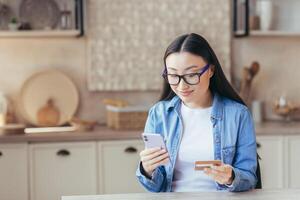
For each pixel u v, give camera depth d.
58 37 3.82
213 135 2.05
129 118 3.52
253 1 3.99
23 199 3.30
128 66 3.84
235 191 1.89
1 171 3.28
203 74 1.94
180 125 2.09
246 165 2.00
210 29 3.87
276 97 4.06
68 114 3.84
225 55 3.90
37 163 3.30
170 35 3.84
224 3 3.87
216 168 1.84
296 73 4.07
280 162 3.49
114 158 3.37
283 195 1.84
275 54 4.05
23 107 3.78
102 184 3.36
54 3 3.77
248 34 3.74
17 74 3.80
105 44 3.81
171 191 2.05
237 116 2.05
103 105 3.91
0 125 3.63
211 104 2.12
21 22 3.71
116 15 3.80
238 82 3.99
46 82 3.81
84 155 3.34
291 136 3.50
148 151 1.91
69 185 3.34
